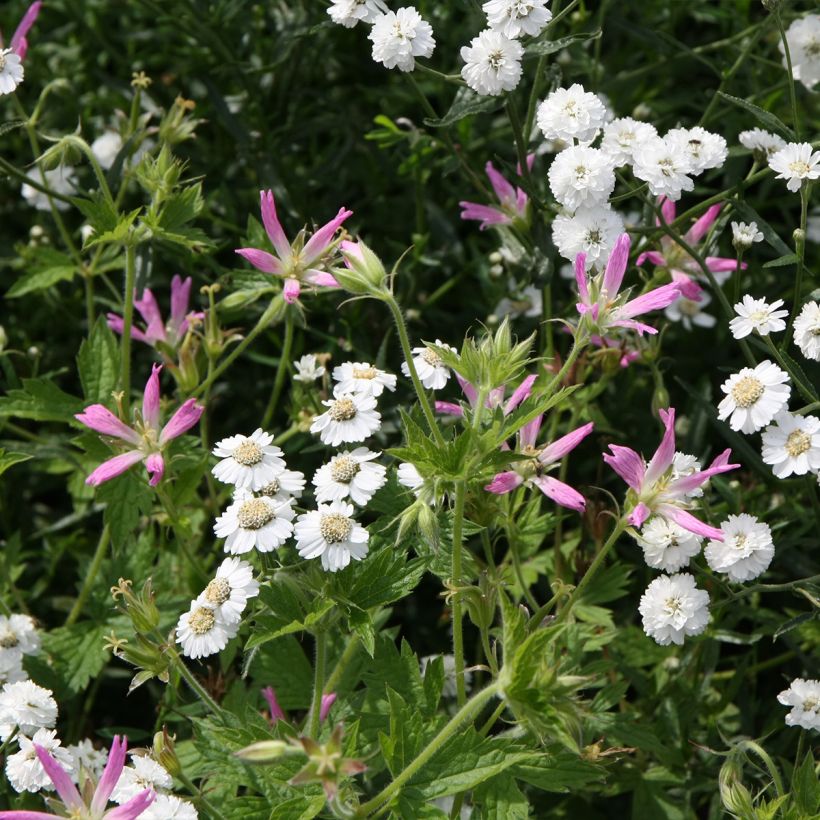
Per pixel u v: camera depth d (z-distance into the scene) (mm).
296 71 659
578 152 509
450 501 487
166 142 574
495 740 454
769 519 569
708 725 551
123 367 551
